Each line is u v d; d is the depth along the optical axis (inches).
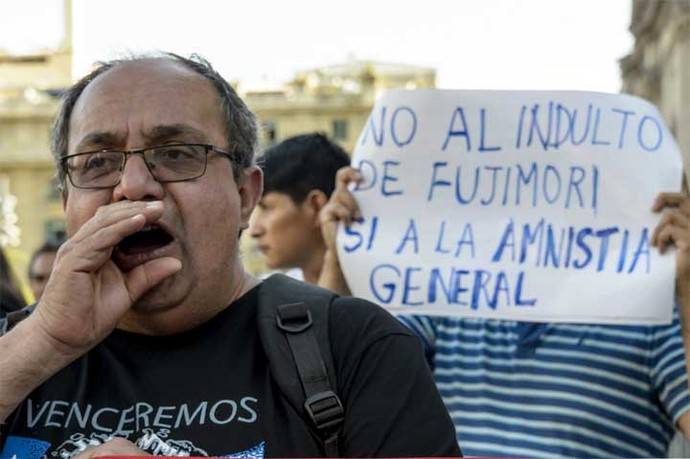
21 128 1641.2
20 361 66.4
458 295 109.0
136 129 70.2
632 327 103.9
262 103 1574.8
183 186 70.1
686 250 103.8
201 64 75.7
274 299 72.7
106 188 70.7
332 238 113.5
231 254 72.8
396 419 67.9
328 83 1582.2
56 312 66.9
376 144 113.0
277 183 136.3
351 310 72.0
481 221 110.5
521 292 107.4
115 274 68.9
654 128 108.9
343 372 69.1
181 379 69.7
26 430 69.4
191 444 66.9
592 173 108.7
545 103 110.7
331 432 66.6
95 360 71.8
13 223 1573.6
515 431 102.3
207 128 71.7
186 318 71.3
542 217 109.1
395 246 111.1
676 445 141.4
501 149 111.1
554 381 102.3
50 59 1638.8
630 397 101.4
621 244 106.7
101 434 68.2
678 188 107.3
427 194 111.7
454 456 68.9
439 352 109.5
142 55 77.2
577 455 99.3
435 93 112.1
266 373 69.4
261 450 66.5
